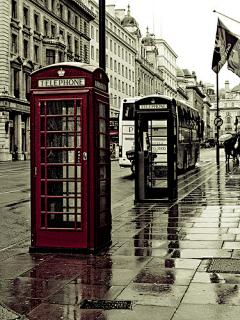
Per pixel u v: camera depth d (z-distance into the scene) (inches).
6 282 218.4
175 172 525.3
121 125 992.2
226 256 256.1
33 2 2006.6
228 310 174.2
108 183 304.8
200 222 370.3
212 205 470.9
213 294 192.4
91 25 2760.8
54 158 283.0
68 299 192.2
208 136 7342.5
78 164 278.4
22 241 327.6
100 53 370.6
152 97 504.4
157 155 512.4
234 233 321.1
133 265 243.6
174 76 5349.4
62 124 281.4
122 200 556.1
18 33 1915.6
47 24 2153.1
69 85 278.8
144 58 3969.0
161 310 176.1
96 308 181.0
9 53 1860.2
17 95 1953.7
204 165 1321.4
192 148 1182.3
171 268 234.7
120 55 3260.3
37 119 283.7
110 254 271.4
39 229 285.6
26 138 2068.2
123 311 176.7
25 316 175.0
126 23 3750.0
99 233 283.1
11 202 548.7
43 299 193.0
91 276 225.1
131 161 985.5
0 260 265.6
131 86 3555.6
